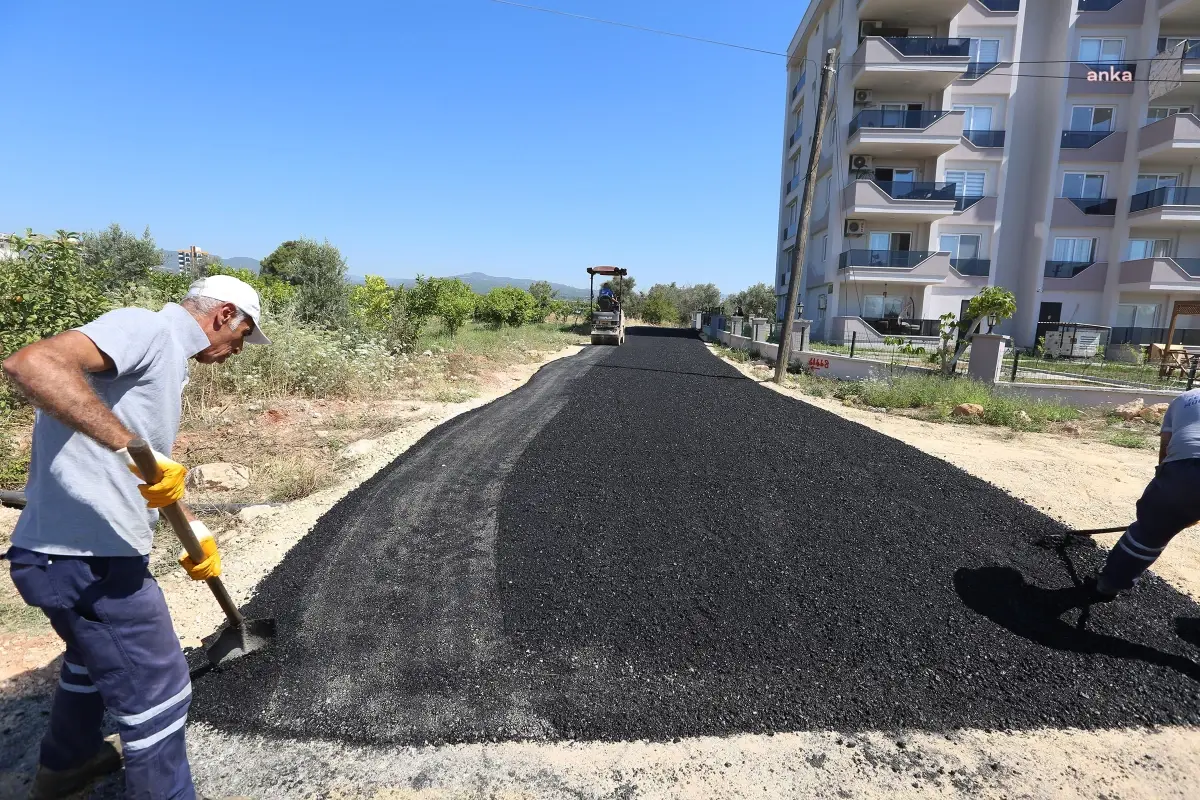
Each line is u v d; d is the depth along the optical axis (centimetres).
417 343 1309
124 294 848
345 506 461
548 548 397
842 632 315
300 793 217
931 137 2208
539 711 259
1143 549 318
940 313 2431
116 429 164
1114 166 2295
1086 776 234
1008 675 288
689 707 264
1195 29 2234
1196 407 311
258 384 791
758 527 433
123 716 181
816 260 2714
